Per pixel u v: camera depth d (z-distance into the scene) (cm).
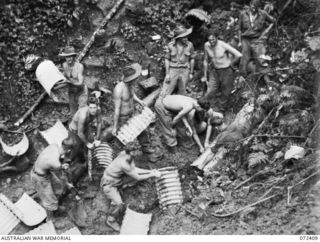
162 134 1638
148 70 1714
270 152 1575
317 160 1520
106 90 1688
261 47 1689
